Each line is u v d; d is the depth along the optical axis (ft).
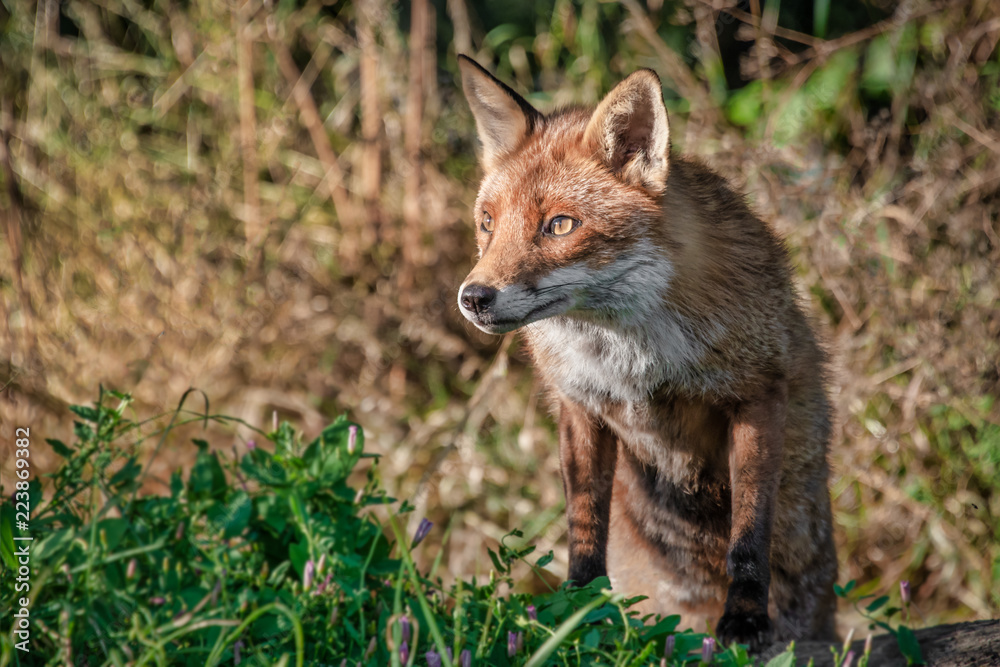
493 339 40.01
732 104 39.99
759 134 37.93
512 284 20.40
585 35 40.68
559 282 20.83
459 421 37.60
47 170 41.57
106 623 16.26
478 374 40.34
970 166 35.53
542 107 41.39
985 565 33.22
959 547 33.53
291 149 43.24
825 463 24.45
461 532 35.50
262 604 16.97
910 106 38.37
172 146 43.93
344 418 20.94
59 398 34.63
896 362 34.58
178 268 38.65
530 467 36.81
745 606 19.93
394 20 41.16
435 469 35.19
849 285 34.68
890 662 18.99
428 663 15.65
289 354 39.17
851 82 38.09
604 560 22.50
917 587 34.01
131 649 15.80
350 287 41.29
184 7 44.45
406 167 40.16
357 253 41.01
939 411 33.94
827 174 35.53
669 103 41.52
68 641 14.88
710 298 21.11
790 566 24.27
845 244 34.55
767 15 39.47
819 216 34.94
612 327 21.68
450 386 40.09
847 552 34.99
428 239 40.45
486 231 22.82
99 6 45.73
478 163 40.96
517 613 17.43
